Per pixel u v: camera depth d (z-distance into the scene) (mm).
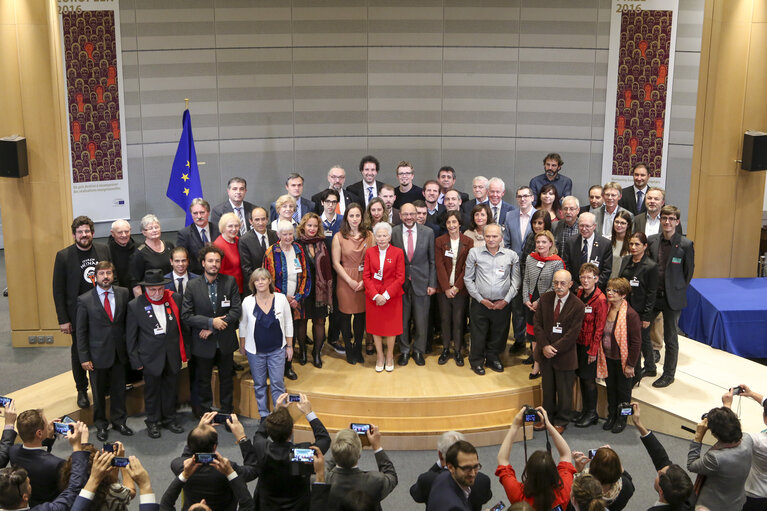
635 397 7398
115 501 4434
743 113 8852
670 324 7508
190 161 10336
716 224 9172
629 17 11164
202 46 11781
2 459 5066
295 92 12047
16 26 8383
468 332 8570
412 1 11719
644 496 6305
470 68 11852
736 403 7316
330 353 8102
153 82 11766
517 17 11594
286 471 4707
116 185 11828
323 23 11836
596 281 6996
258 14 11781
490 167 12164
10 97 8516
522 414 4949
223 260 7449
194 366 7418
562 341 6852
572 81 11664
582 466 4891
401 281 7348
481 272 7402
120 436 7230
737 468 4961
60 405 7430
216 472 4738
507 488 4637
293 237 7301
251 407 7551
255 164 12234
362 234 7523
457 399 7164
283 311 7051
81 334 6961
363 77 12000
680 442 7078
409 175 8969
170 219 12328
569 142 11875
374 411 7168
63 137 8742
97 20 11234
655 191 8047
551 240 7211
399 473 6633
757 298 8609
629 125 11477
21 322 9016
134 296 7281
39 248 8867
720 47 8719
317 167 12320
